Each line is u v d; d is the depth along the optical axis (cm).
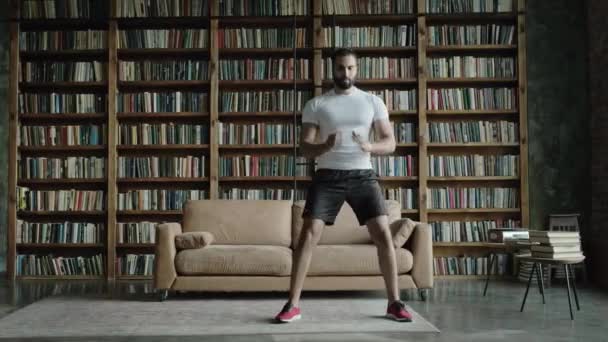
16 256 647
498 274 633
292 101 657
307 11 664
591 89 631
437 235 640
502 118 664
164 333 346
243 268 475
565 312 420
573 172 646
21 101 662
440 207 645
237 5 663
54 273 645
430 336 335
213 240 538
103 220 670
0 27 677
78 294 517
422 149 644
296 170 653
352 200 374
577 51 651
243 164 654
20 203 650
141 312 418
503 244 507
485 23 671
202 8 664
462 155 662
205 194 656
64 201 655
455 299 482
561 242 412
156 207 654
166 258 476
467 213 660
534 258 423
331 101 376
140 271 643
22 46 663
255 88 675
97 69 663
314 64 653
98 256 649
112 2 661
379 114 381
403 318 374
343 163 371
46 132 661
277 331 349
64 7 664
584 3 652
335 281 478
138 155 677
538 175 648
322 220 371
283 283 478
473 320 388
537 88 652
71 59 680
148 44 662
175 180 654
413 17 658
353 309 425
